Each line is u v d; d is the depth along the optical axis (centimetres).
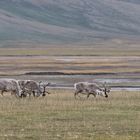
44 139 7888
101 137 8000
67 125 9000
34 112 10412
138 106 11475
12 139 7862
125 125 9031
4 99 12988
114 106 11438
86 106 11388
